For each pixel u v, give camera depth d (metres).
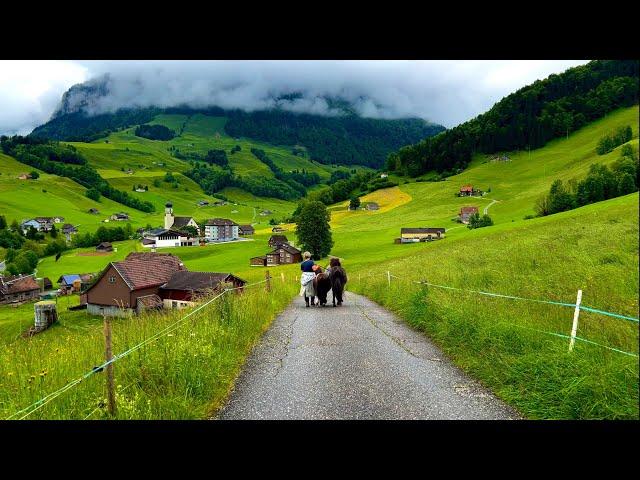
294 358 9.78
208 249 138.25
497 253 32.69
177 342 8.71
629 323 9.14
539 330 8.85
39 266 127.75
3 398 6.91
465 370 8.62
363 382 8.05
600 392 6.11
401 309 15.99
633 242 27.42
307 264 19.48
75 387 7.01
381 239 116.88
